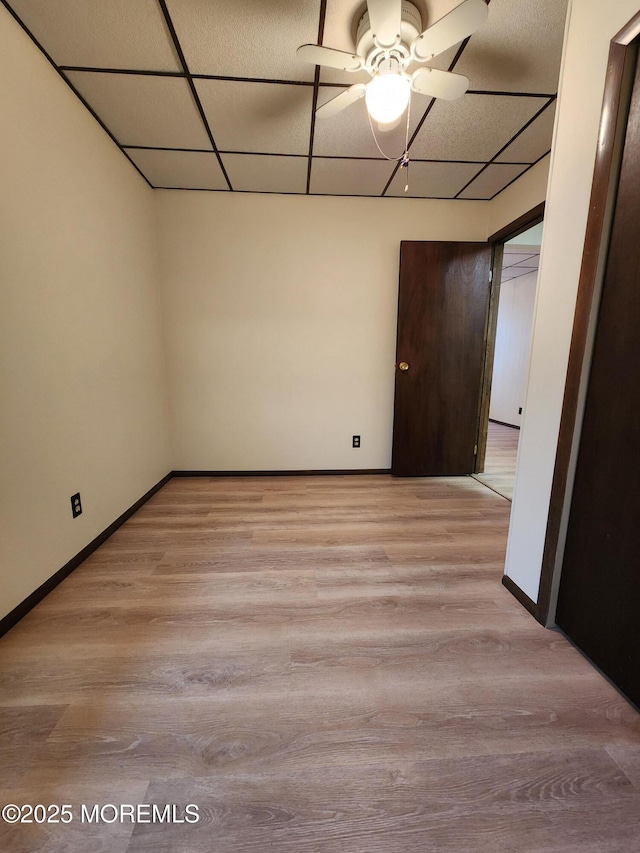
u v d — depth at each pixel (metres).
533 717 1.08
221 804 0.87
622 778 0.92
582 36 1.21
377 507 2.64
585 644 1.29
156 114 2.00
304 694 1.15
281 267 3.05
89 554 1.97
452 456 3.35
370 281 3.12
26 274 1.50
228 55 1.62
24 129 1.49
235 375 3.20
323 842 0.80
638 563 1.07
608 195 1.13
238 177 2.68
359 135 2.16
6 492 1.40
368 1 1.16
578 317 1.25
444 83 1.51
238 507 2.64
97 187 2.06
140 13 1.42
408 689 1.18
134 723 1.06
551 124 2.06
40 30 1.49
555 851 0.79
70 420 1.81
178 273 3.01
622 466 1.11
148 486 2.79
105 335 2.14
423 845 0.79
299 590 1.68
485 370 3.31
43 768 0.94
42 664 1.26
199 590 1.68
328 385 3.26
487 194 2.94
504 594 1.66
